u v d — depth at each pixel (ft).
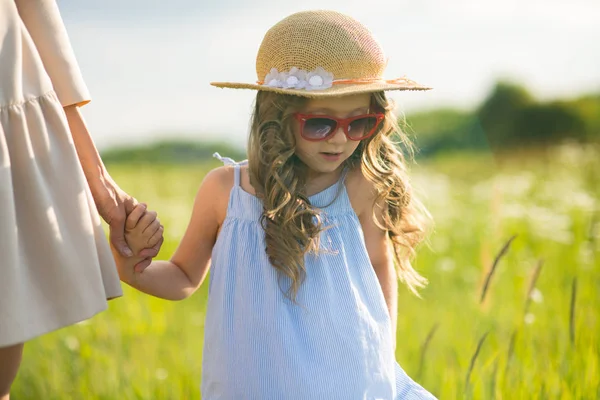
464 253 18.31
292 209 7.21
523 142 79.77
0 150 5.78
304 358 7.07
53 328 6.09
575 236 17.57
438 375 10.75
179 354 12.46
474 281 16.24
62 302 6.12
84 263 6.25
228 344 7.26
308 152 7.28
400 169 8.08
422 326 13.30
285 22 7.49
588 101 81.35
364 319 7.34
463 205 25.32
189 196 30.94
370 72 7.34
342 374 7.10
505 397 9.27
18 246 5.92
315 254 7.31
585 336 10.14
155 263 7.92
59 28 6.76
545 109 79.97
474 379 9.57
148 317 14.61
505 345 10.99
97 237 6.55
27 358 12.78
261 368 7.09
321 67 7.14
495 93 82.38
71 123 6.96
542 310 12.80
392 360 7.55
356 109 7.22
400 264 8.58
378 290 7.59
